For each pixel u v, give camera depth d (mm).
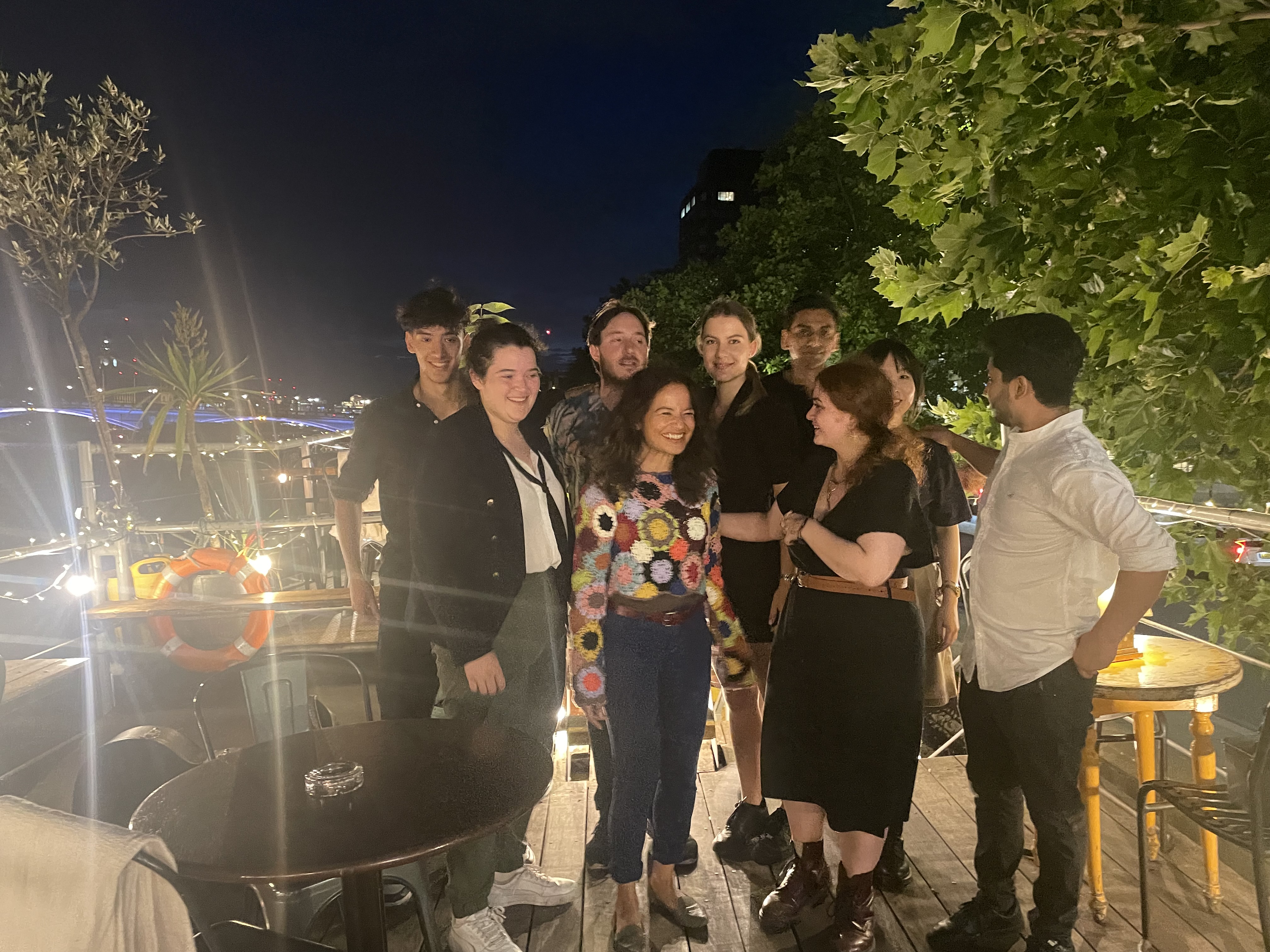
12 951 1249
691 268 18656
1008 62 1928
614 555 2523
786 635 2564
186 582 4777
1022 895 2789
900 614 2432
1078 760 2275
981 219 2336
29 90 5383
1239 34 1832
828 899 2738
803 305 3119
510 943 2426
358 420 2924
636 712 2516
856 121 2223
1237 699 5848
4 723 3678
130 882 1256
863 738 2416
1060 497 2117
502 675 2473
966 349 12211
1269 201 1862
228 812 1814
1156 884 2812
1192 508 2566
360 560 3041
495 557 2418
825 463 2605
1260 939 2506
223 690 4469
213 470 6770
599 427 2857
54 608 7590
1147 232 2047
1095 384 2793
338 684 4422
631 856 2520
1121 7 1861
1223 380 2473
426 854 1628
